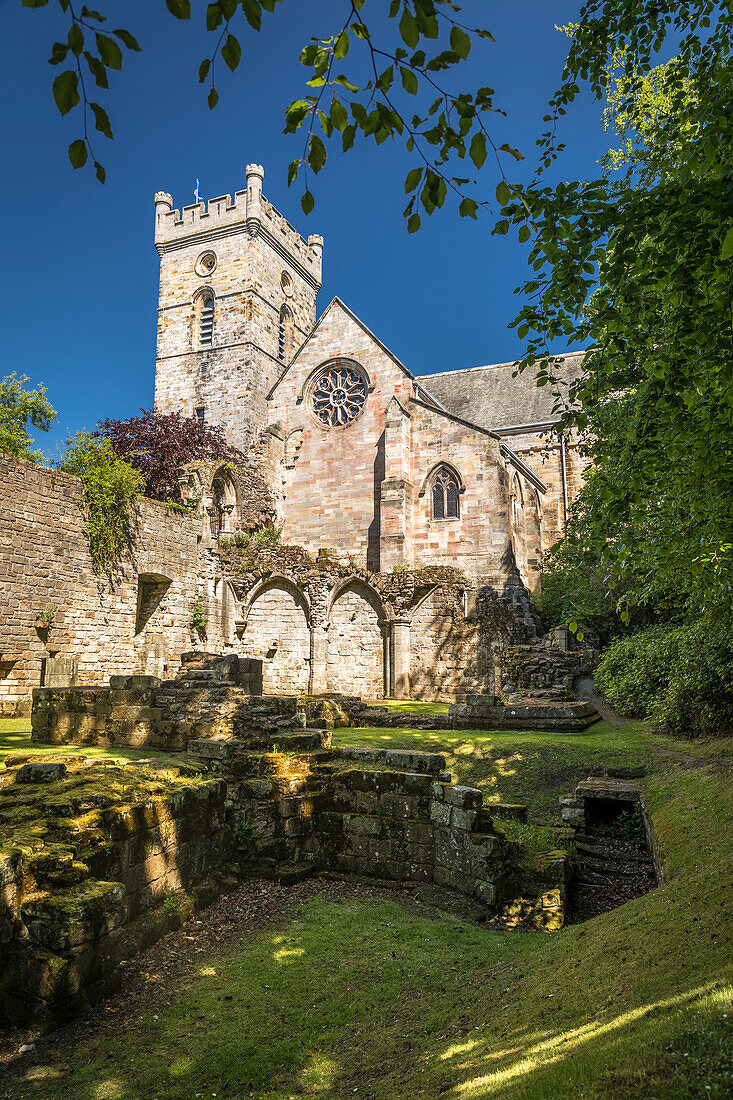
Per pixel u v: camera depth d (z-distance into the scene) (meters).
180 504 34.09
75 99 3.14
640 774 12.05
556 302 6.41
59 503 24.30
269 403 41.28
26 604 22.64
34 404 40.12
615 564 7.34
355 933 7.35
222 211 49.78
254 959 6.67
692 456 6.35
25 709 22.17
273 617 32.22
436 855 8.82
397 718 18.28
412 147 3.81
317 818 9.59
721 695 13.26
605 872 9.74
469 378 48.50
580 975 4.86
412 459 35.84
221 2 3.10
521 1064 3.58
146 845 7.23
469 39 3.21
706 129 5.64
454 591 30.75
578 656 24.80
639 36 7.38
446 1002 5.69
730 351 5.82
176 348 50.38
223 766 9.35
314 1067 4.93
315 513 39.25
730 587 7.63
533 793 12.13
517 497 37.34
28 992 5.48
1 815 6.56
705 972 3.87
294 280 54.50
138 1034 5.36
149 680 13.26
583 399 7.15
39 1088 4.70
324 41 3.50
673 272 5.49
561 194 5.71
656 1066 2.87
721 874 5.75
